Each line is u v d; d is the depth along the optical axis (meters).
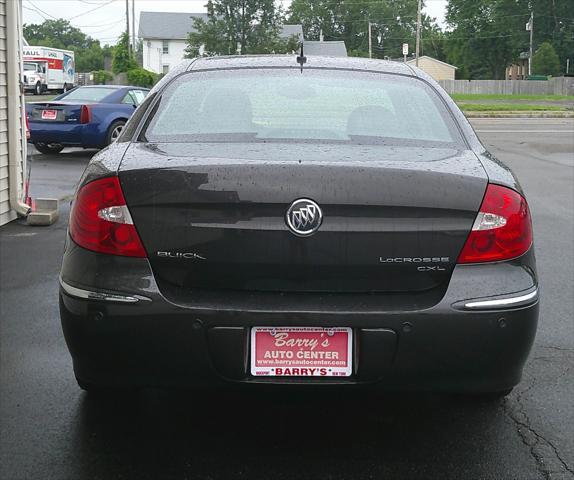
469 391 2.94
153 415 3.55
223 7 70.12
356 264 2.82
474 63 90.88
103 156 3.16
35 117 14.26
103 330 2.84
